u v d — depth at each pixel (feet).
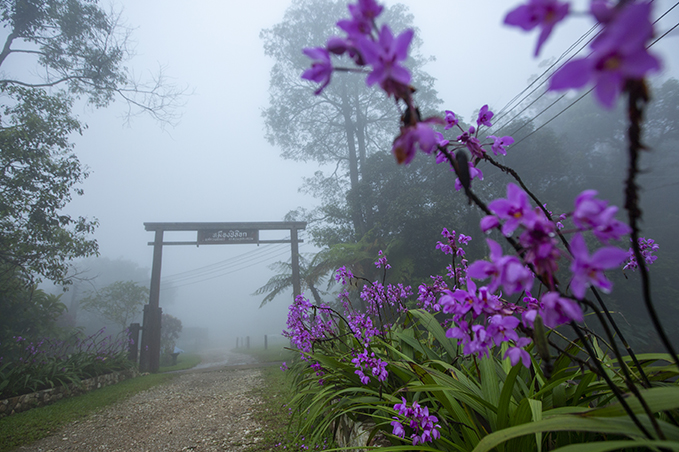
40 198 30.37
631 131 1.56
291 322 9.18
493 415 4.85
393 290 9.55
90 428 15.46
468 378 6.22
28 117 29.91
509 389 4.17
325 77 2.00
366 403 6.95
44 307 34.24
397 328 9.95
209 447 11.82
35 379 21.47
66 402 21.11
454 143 3.30
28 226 30.22
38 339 32.50
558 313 1.91
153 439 13.41
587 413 2.91
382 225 40.55
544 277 1.89
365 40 1.73
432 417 5.02
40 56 36.91
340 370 9.04
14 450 13.08
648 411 2.19
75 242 32.76
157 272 40.09
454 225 34.42
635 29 0.95
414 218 35.42
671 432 2.49
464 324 2.81
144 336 37.81
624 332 29.76
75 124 33.12
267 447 10.97
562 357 5.37
